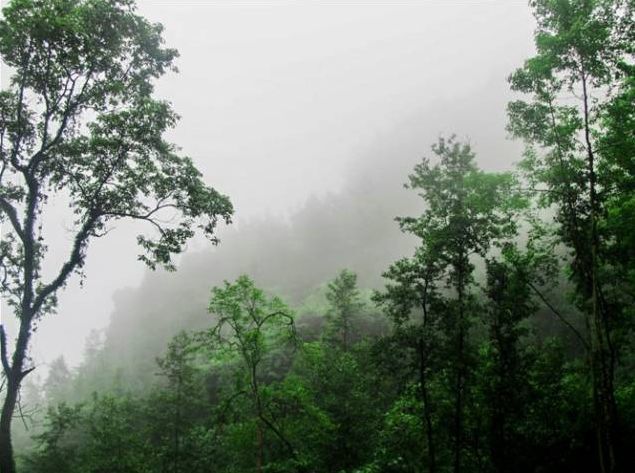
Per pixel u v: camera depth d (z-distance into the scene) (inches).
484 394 730.8
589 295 738.2
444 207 731.4
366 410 847.1
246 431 805.2
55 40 501.0
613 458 614.9
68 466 1050.7
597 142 687.7
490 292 738.2
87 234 594.2
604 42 594.2
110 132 563.8
